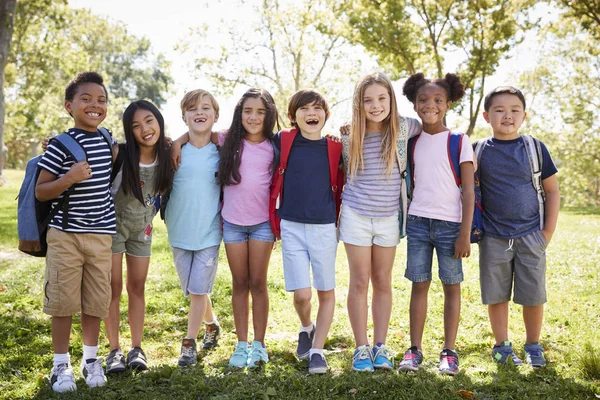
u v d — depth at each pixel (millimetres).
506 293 4211
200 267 4176
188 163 4180
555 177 4203
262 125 4168
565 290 6371
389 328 4961
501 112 4199
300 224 4059
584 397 3436
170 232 4250
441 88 4141
